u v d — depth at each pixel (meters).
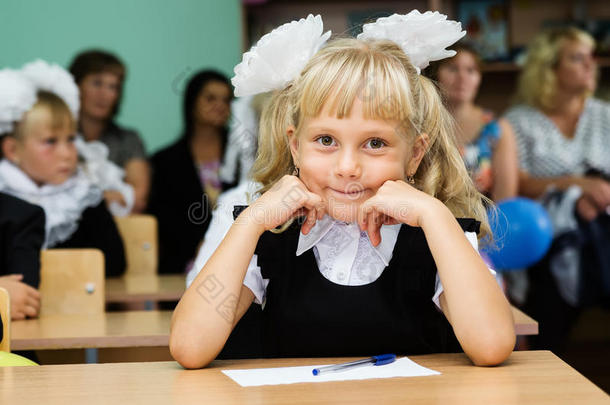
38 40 4.48
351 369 1.20
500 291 1.25
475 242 1.38
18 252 2.21
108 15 4.50
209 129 3.69
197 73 3.74
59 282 2.26
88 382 1.15
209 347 1.23
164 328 1.90
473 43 4.41
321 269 1.38
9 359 1.43
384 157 1.29
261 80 1.45
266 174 1.52
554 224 3.59
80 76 3.95
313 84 1.28
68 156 2.79
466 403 1.00
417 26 1.44
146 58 4.54
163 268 3.59
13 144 2.72
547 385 1.09
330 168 1.29
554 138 3.76
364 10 4.52
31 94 2.71
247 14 4.50
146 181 4.03
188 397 1.05
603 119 3.78
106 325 1.96
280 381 1.13
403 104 1.28
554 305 3.57
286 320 1.36
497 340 1.20
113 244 2.93
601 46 4.28
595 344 4.36
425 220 1.27
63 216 2.79
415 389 1.07
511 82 4.50
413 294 1.35
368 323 1.34
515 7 4.46
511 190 3.49
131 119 4.54
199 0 4.54
